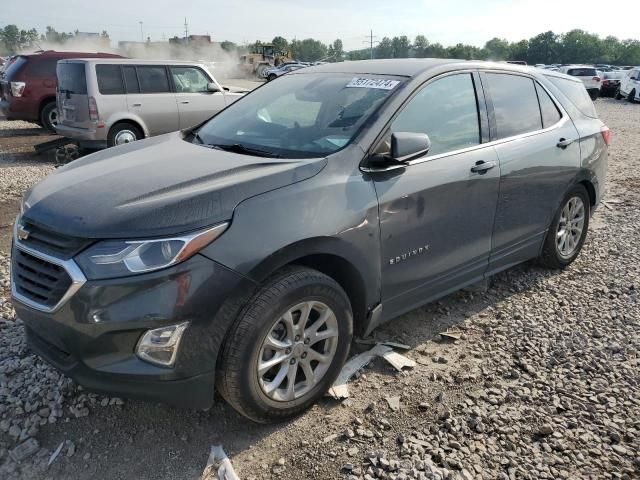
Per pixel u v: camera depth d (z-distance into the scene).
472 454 2.69
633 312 4.15
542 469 2.60
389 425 2.88
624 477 2.55
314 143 3.25
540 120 4.44
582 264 5.11
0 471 2.58
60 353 2.68
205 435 2.82
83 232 2.46
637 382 3.28
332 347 2.98
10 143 12.17
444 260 3.62
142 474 2.58
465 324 3.96
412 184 3.27
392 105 3.30
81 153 10.28
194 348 2.48
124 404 3.03
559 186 4.52
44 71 12.53
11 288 2.83
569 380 3.29
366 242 3.03
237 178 2.76
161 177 2.85
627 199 7.45
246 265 2.54
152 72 10.22
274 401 2.77
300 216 2.74
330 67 4.13
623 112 20.75
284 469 2.60
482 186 3.73
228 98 11.24
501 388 3.21
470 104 3.82
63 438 2.78
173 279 2.40
